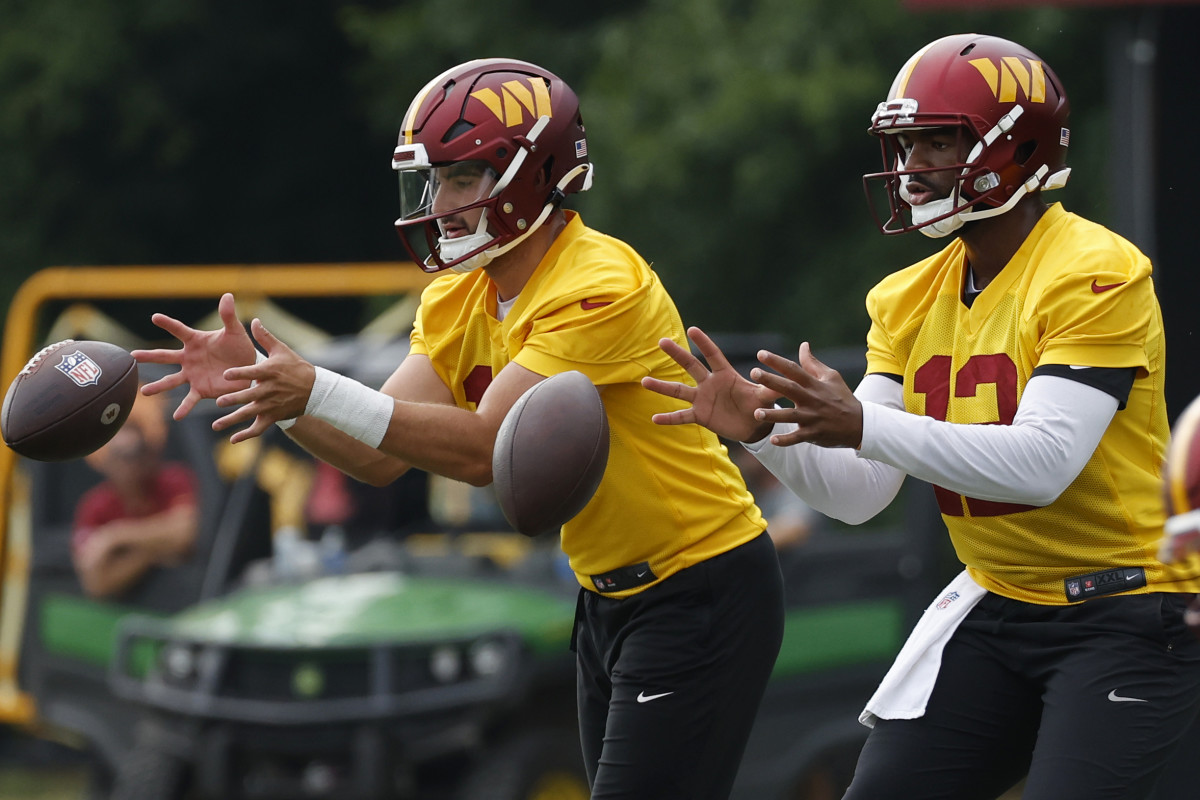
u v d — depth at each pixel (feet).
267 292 100.27
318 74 209.56
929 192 39.37
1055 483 36.94
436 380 45.24
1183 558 34.17
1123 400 37.60
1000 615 40.45
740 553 43.73
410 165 41.04
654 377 42.32
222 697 80.89
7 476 99.45
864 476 41.11
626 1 178.50
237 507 93.66
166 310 180.34
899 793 40.24
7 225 198.39
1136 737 37.78
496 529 88.89
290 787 79.36
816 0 146.30
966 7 76.59
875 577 90.48
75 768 129.39
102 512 97.55
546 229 42.83
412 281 99.66
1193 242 72.54
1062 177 39.63
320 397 39.17
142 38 198.70
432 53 185.98
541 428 37.99
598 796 42.86
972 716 40.34
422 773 81.66
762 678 44.16
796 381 36.63
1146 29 73.67
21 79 195.62
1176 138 73.31
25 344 101.19
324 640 79.00
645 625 43.47
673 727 42.70
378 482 45.06
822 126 143.43
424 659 79.46
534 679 79.66
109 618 94.84
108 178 202.49
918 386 40.98
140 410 97.25
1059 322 37.88
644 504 42.86
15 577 107.86
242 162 209.97
